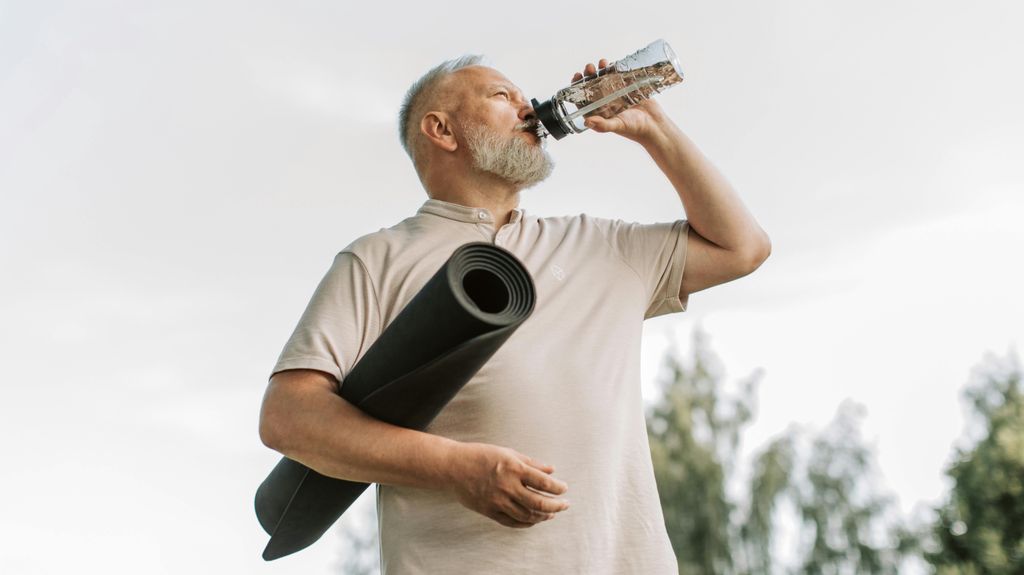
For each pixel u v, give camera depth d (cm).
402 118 213
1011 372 906
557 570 153
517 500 136
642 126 190
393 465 142
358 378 148
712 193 191
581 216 199
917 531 982
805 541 1158
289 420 152
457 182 195
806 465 1181
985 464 889
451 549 155
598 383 167
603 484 160
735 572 1128
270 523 187
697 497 1149
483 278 137
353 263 175
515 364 163
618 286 183
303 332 164
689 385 1205
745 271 196
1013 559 857
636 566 160
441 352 132
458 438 159
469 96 197
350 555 960
